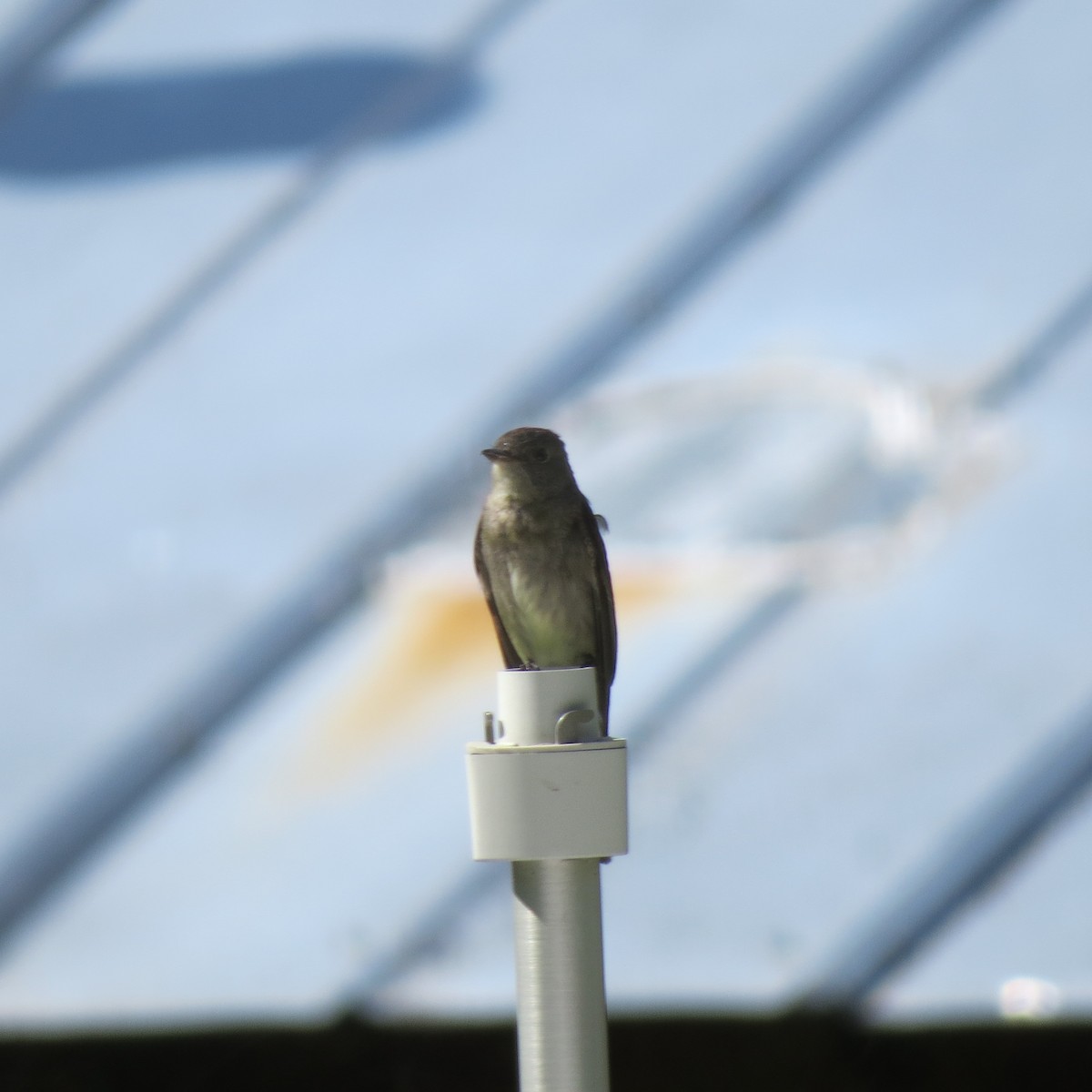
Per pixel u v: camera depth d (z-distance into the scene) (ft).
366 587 34.27
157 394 38.40
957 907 27.66
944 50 42.80
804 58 43.04
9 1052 36.17
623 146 41.81
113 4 47.78
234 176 42.65
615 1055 34.35
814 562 33.37
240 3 47.01
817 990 26.94
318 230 40.98
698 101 42.45
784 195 40.32
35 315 40.37
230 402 37.83
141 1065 36.24
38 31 47.21
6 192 43.29
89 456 37.50
